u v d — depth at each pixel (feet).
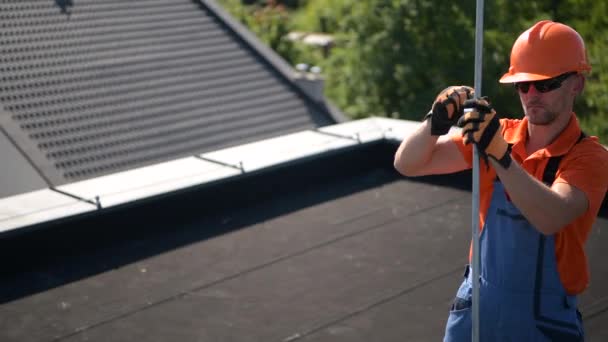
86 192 22.40
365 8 96.12
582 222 10.56
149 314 18.62
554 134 10.61
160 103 88.89
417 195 25.82
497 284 10.92
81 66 89.76
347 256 21.58
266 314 18.57
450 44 91.66
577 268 10.71
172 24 100.73
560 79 10.16
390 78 95.45
